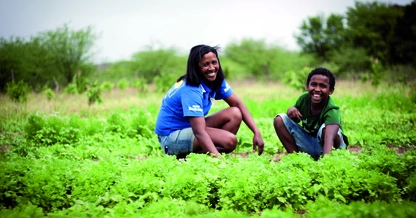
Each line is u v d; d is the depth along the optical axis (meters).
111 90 20.80
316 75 5.66
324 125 5.68
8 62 24.64
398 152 7.13
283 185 4.27
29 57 25.73
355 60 31.92
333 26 38.84
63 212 3.71
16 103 13.36
